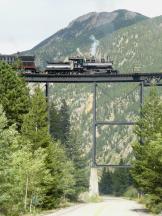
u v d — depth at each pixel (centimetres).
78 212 8069
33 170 7388
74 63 14188
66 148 16562
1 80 9388
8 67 9662
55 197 9519
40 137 8644
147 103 9594
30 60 13975
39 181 7819
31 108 8912
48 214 7431
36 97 8906
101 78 14150
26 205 7669
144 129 9506
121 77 14162
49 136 8806
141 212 8350
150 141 8912
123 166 14325
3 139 5769
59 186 10425
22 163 7250
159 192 8556
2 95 9269
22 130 8675
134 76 14125
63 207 10219
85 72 14238
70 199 14788
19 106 9338
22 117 9162
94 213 7725
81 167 16412
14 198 6650
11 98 9294
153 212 8188
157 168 8444
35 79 13938
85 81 14175
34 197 7794
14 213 6862
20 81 9750
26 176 7369
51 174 9081
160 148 8025
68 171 12494
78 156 16575
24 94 9550
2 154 5728
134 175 9494
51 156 8969
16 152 6850
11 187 6088
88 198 14850
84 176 15800
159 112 9475
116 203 13350
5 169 5716
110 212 8169
